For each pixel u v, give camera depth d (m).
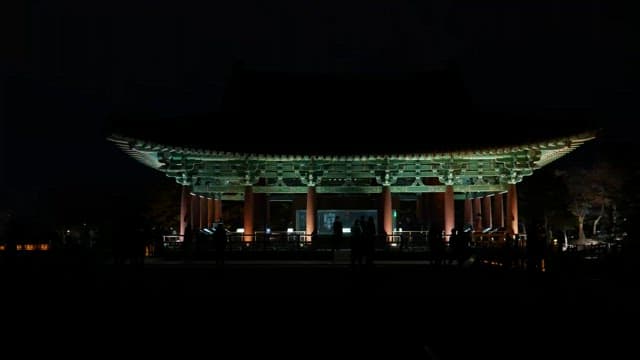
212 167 40.84
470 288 23.11
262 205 47.16
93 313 18.91
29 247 48.28
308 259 37.00
